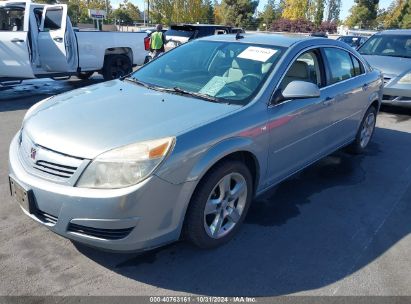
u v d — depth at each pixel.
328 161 5.37
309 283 2.91
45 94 9.34
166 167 2.64
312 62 4.21
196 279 2.89
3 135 5.92
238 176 3.25
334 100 4.41
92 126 2.86
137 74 4.27
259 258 3.17
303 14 62.75
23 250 3.09
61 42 8.84
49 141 2.77
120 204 2.54
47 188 2.65
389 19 62.09
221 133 2.97
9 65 8.54
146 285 2.80
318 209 4.02
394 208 4.13
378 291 2.87
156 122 2.91
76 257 3.05
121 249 2.69
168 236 2.83
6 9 9.00
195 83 3.75
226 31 13.70
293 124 3.74
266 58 3.80
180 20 51.12
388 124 7.50
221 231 3.26
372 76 5.46
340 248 3.37
